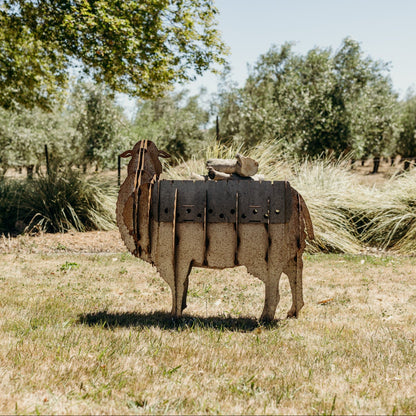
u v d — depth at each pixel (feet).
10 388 10.78
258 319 17.67
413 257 33.45
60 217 41.68
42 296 20.62
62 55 49.39
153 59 46.34
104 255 32.71
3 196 43.91
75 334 14.99
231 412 10.18
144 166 17.33
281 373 12.51
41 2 42.24
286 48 123.24
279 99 98.32
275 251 16.71
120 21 38.83
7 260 29.99
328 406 10.61
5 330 15.23
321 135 85.35
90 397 10.68
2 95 53.06
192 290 23.15
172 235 16.63
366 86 90.43
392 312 19.31
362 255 34.06
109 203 44.60
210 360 13.20
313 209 36.86
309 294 22.44
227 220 16.63
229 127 105.70
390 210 38.14
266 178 37.83
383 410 10.44
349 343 15.11
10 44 49.26
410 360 13.69
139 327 16.19
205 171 37.65
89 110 91.04
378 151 121.60
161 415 9.95
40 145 95.04
